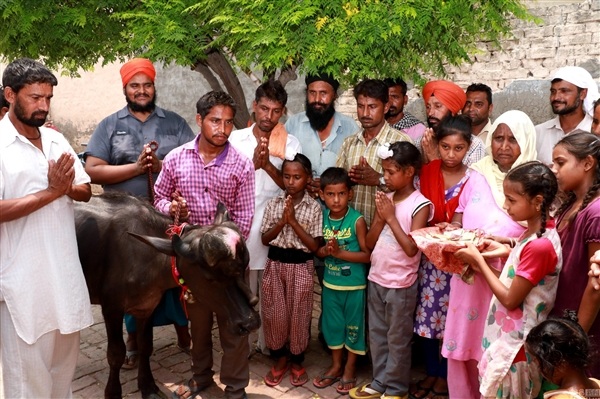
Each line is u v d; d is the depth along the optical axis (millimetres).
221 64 5500
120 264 3607
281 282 4160
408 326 3803
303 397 4020
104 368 4434
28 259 2965
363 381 4195
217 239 2986
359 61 4070
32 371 3080
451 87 4215
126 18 4766
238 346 3709
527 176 2777
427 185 3775
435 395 3943
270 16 4129
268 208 4234
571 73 4184
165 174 3752
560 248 2824
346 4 4059
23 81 2793
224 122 3477
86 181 3283
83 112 12844
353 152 4305
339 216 4102
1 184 2883
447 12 4168
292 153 4285
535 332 2520
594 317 2646
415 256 3734
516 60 7977
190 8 4273
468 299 3346
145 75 4223
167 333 5102
